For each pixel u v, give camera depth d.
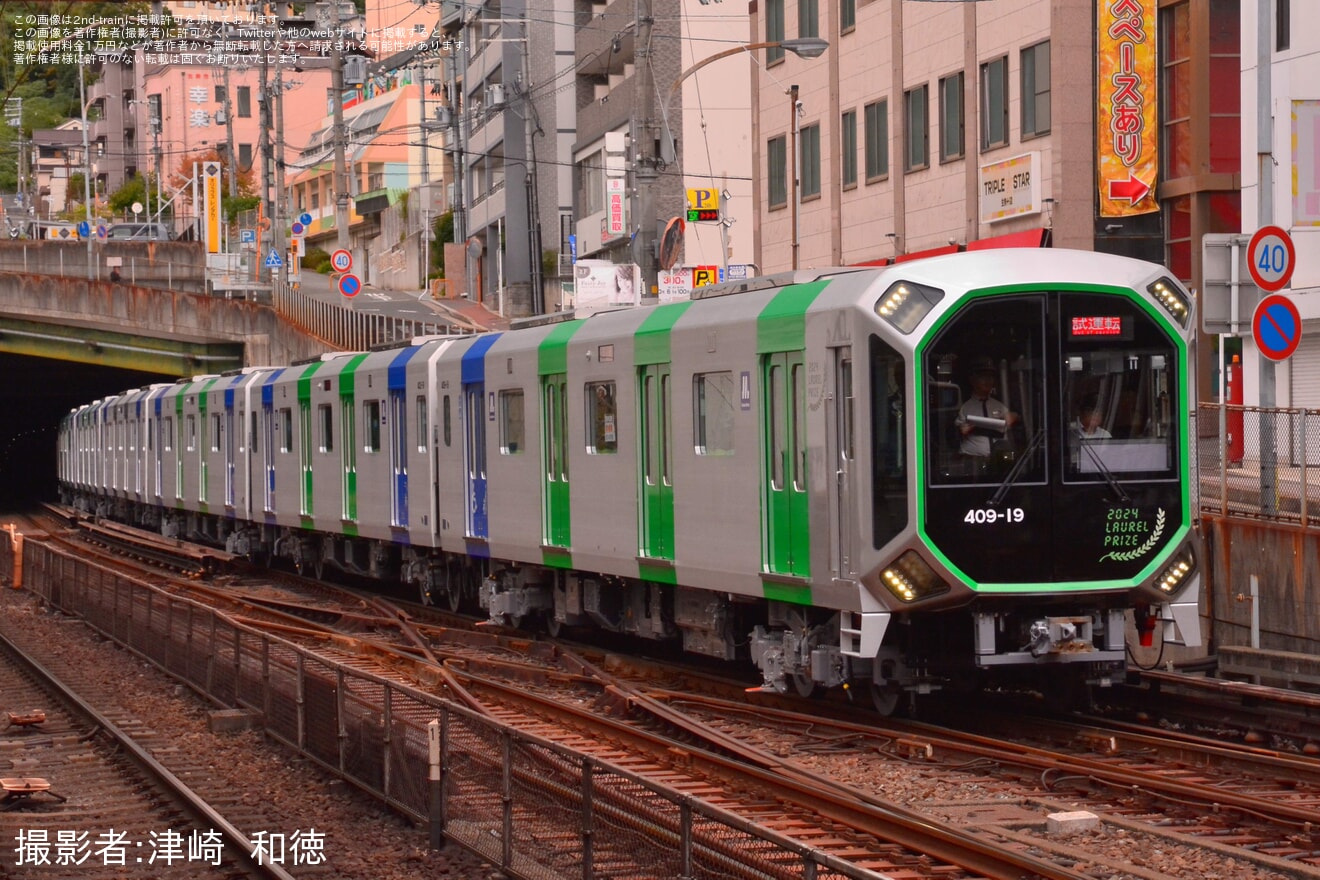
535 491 40.16
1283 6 55.44
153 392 87.56
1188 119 62.69
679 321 33.16
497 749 20.27
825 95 83.50
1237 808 21.12
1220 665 33.25
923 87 74.19
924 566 26.42
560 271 132.12
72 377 124.12
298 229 157.75
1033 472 26.84
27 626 52.03
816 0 84.00
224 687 34.34
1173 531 27.67
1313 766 22.64
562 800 18.53
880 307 26.58
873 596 26.81
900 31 75.81
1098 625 27.70
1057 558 26.98
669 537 33.75
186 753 29.86
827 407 27.75
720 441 31.47
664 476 33.97
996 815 21.59
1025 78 66.25
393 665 39.56
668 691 32.97
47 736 32.25
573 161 124.44
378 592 58.84
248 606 53.94
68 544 88.44
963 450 26.55
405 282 182.62
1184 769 24.30
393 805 23.64
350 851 21.97
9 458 175.38
